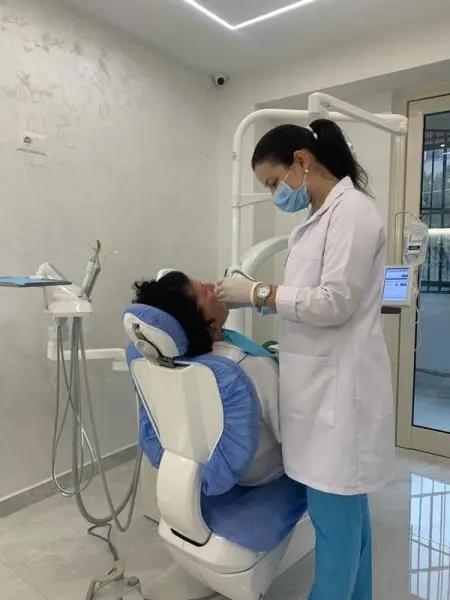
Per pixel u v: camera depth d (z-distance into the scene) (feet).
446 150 8.96
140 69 8.75
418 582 5.58
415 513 7.09
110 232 8.43
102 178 8.21
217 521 4.23
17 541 6.39
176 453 4.27
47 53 7.23
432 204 9.21
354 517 4.14
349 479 3.92
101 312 8.38
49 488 7.58
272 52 9.18
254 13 7.78
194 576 4.77
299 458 4.12
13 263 7.00
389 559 6.00
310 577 5.61
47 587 5.48
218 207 10.76
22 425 7.23
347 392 3.92
